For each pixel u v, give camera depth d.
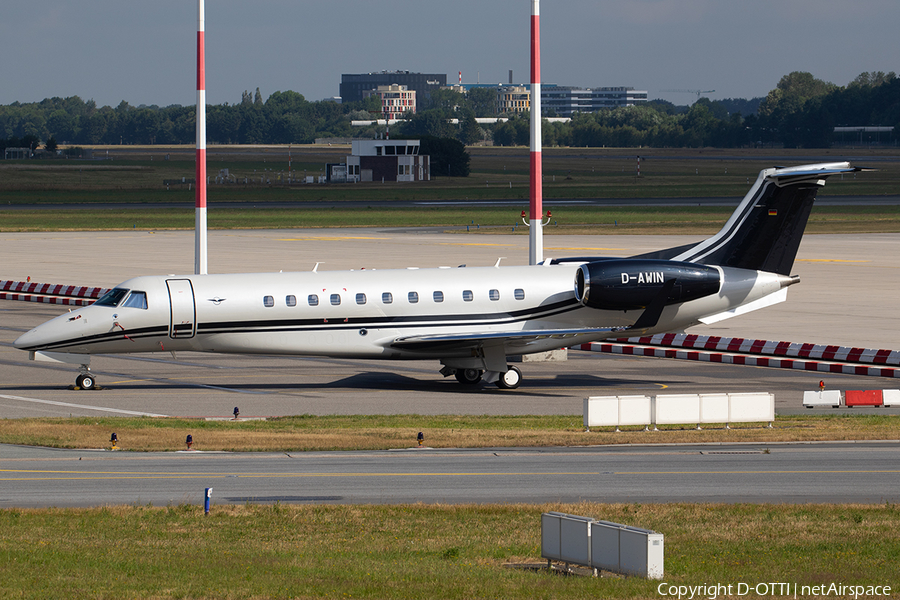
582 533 64.44
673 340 179.00
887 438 108.88
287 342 141.38
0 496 85.31
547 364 168.12
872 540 72.19
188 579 62.25
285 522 77.38
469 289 145.00
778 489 88.44
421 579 62.28
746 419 117.06
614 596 58.31
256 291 140.75
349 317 142.00
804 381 150.25
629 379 153.75
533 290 145.88
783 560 67.06
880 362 159.00
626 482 90.75
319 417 122.19
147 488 88.25
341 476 92.88
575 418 122.56
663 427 116.31
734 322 199.38
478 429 113.88
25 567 64.75
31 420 117.38
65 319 138.50
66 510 80.25
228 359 171.88
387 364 168.25
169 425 115.06
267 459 99.50
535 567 66.56
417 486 89.44
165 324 138.75
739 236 147.25
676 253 148.62
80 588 60.22
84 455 100.56
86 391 142.12
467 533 74.56
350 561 67.12
